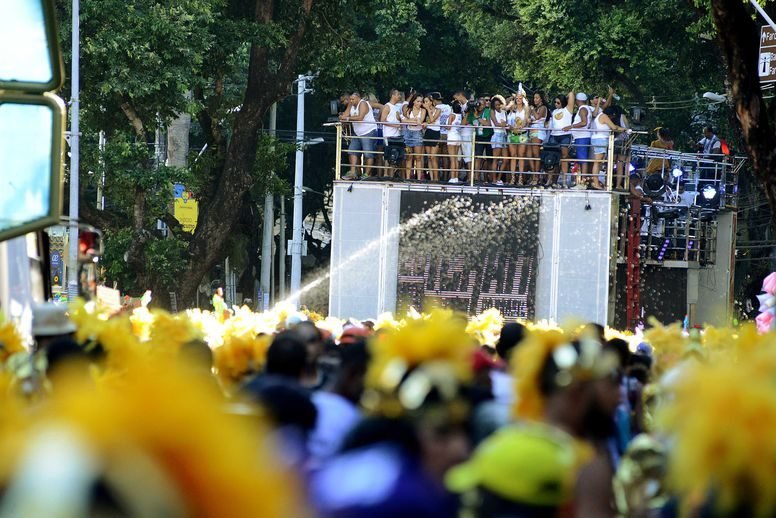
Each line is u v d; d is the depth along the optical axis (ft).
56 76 71.92
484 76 462.19
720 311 304.91
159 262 295.69
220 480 14.37
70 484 13.78
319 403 56.95
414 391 38.01
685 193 300.40
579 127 256.52
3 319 79.87
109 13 279.69
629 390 90.89
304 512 35.65
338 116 262.88
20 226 71.61
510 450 38.09
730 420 35.73
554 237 251.80
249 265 453.58
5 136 71.87
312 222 557.74
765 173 148.15
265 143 334.85
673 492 44.27
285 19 311.06
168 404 14.53
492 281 252.01
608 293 252.21
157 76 282.15
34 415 16.37
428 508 35.29
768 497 35.47
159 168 292.20
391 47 318.65
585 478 43.98
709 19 234.79
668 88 410.72
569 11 364.99
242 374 82.07
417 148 260.01
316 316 197.47
